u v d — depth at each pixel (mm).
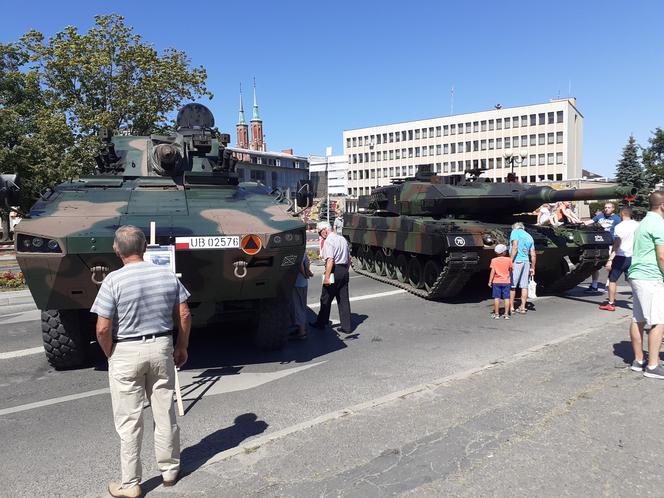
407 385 5500
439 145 78188
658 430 4062
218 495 3328
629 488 3279
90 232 5059
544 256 10375
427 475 3471
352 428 4215
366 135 86062
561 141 68312
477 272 11656
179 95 22984
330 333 7992
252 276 5617
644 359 5852
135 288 3354
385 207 14344
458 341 7375
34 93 23562
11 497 3416
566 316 8953
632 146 42156
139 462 3383
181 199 6289
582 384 5090
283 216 6035
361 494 3268
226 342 7434
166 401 3463
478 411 4484
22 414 4902
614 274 9203
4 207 5684
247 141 118750
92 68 20875
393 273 13297
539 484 3334
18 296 11156
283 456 3791
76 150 21703
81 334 6086
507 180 13461
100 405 5129
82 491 3486
